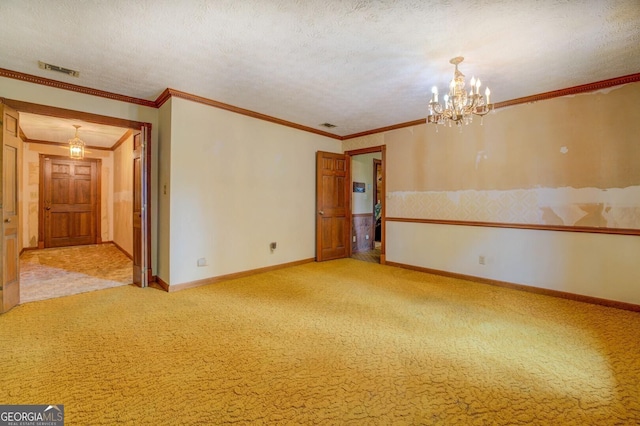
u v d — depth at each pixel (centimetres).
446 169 437
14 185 305
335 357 210
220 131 397
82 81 322
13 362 199
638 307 300
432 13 207
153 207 391
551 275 351
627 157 306
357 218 638
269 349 220
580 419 150
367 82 324
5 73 294
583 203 331
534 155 362
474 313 293
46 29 226
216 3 196
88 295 342
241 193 424
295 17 212
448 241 436
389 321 272
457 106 277
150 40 242
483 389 175
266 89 346
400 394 170
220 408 157
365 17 212
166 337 237
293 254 503
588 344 229
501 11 204
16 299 305
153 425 145
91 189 730
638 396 168
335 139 573
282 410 156
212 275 394
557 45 247
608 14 206
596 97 322
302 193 517
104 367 194
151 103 386
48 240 677
